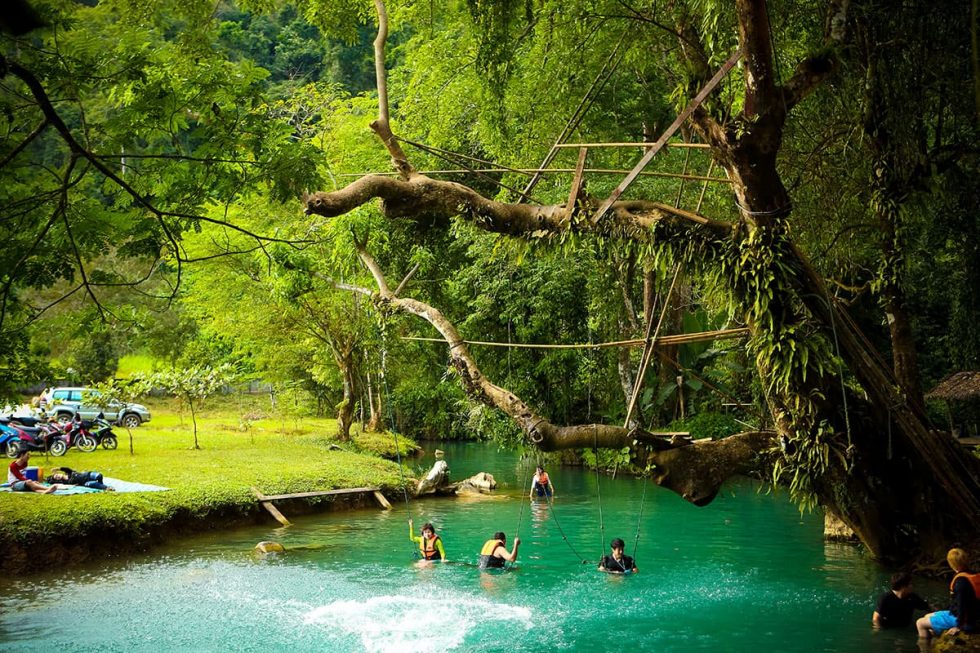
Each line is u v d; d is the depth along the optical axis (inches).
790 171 544.7
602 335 1005.2
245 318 1111.6
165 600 434.3
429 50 837.2
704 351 1051.9
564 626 386.6
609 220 442.3
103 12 450.0
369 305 952.9
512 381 1032.2
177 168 259.9
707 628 383.6
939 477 440.5
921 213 508.7
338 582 476.7
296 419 1416.1
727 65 392.5
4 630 379.6
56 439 906.7
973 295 615.2
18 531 500.4
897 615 386.6
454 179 992.2
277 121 267.3
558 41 562.9
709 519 702.5
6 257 247.4
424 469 1073.5
